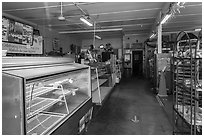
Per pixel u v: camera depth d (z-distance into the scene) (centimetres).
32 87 202
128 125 306
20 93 125
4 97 129
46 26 830
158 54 586
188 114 252
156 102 466
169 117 344
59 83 239
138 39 1227
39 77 146
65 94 248
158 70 586
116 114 367
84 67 275
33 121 195
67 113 212
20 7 506
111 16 631
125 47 1249
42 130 171
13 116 128
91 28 903
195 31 946
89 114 289
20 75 130
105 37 1280
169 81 573
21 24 553
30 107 198
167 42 795
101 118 342
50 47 892
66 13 584
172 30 965
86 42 1366
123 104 449
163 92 543
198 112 255
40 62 206
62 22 737
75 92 282
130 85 774
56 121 190
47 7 510
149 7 520
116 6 505
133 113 373
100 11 559
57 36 980
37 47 659
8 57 160
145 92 611
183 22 754
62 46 1048
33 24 740
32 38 621
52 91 250
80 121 240
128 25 825
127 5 496
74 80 285
